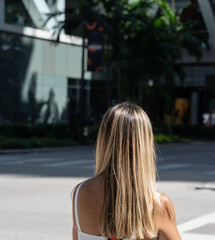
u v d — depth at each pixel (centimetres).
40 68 3941
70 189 1338
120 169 223
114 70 4728
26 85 3809
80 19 3303
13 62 3688
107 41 3462
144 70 4016
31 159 2398
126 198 219
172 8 4988
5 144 2930
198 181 1583
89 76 4516
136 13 3675
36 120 3912
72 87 4322
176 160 2395
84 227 227
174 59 4297
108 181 225
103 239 223
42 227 865
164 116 5747
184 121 5891
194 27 4659
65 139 3459
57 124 3494
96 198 225
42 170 1866
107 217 221
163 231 219
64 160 2338
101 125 235
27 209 1032
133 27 3766
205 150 3231
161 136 4128
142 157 225
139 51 3934
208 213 1040
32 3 3788
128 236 219
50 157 2528
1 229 846
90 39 3319
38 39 3903
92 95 4569
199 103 5928
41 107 3959
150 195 221
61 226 876
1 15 3534
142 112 235
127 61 3972
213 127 4994
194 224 925
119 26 3619
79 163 2181
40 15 3859
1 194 1238
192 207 1109
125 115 230
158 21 4266
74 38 4212
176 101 5931
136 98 4344
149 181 225
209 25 4509
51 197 1196
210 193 1327
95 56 3325
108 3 3478
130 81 4103
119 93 3944
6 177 1609
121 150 225
